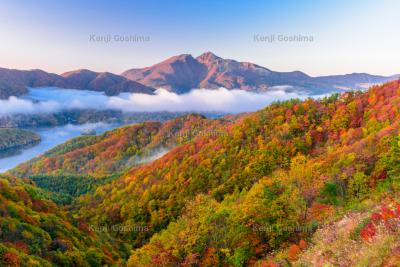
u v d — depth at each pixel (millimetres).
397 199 16922
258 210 30344
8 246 38500
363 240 13453
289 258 20094
